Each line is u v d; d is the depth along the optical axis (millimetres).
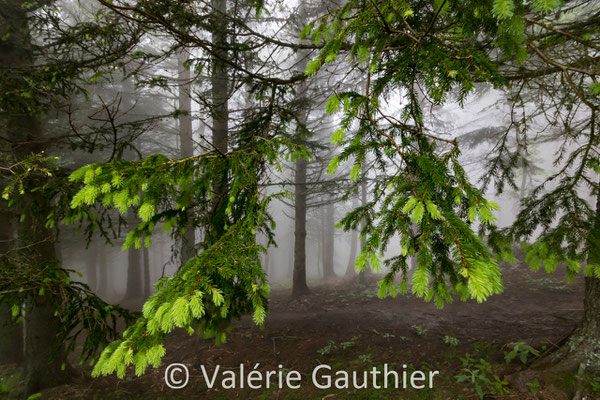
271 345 6895
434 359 5355
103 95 12352
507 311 7820
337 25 2404
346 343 6543
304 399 4840
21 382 5711
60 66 4074
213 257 1689
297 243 12445
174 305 1400
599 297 3865
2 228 6586
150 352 1343
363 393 4652
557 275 10336
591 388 3393
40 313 5613
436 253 1795
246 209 2203
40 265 3551
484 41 3221
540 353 4422
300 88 9023
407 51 1728
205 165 2314
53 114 6586
